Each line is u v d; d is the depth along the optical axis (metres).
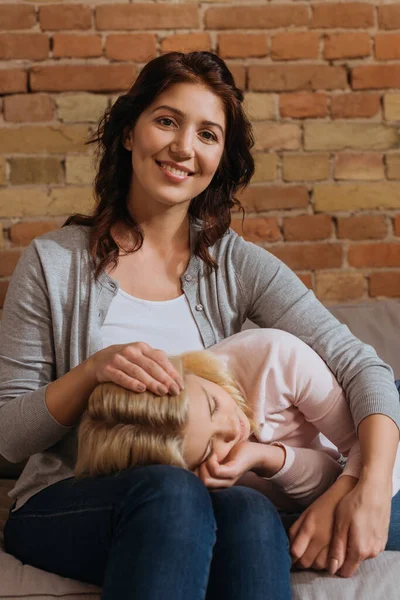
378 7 2.56
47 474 1.46
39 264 1.55
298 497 1.42
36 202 2.50
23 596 1.27
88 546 1.26
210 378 1.39
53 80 2.48
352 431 1.50
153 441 1.22
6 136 2.48
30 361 1.51
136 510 1.15
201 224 1.71
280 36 2.53
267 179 2.55
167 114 1.56
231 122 1.65
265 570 1.15
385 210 2.59
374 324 2.15
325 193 2.57
